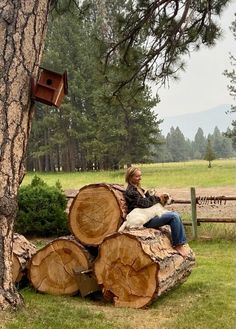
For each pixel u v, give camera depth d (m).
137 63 11.34
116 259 5.78
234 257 8.68
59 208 11.40
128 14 11.20
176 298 6.06
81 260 6.25
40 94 5.29
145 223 6.21
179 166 57.84
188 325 4.98
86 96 57.75
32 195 11.38
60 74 5.29
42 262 6.46
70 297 6.23
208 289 6.39
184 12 10.34
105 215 6.35
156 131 46.19
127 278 5.72
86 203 6.47
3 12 5.22
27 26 5.29
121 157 47.53
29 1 5.31
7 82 5.18
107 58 11.53
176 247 6.25
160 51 11.17
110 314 5.36
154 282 5.57
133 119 45.66
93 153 52.22
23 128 5.29
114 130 44.97
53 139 59.31
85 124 56.88
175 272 5.99
